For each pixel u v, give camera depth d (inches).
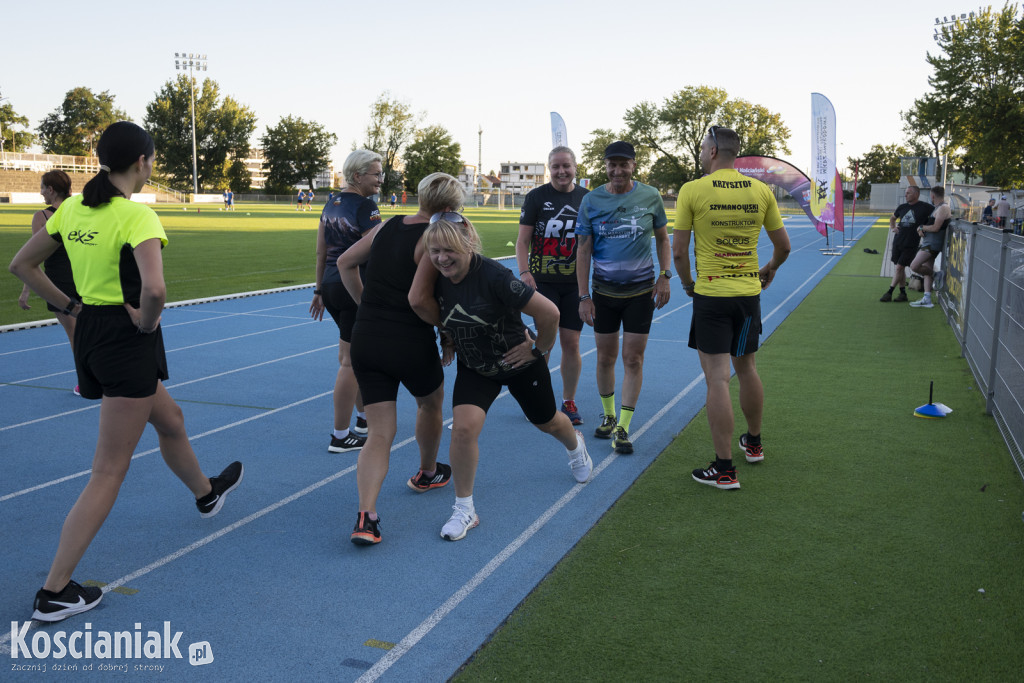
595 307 201.0
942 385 258.8
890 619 112.9
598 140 3782.0
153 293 112.7
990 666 100.9
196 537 143.7
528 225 214.8
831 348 327.3
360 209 180.9
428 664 102.9
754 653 104.3
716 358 166.7
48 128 4515.3
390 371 142.5
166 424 136.6
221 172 3705.7
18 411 227.9
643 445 200.8
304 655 105.1
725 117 3398.1
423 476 168.1
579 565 131.3
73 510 115.5
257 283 564.4
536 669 100.9
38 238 122.7
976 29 1694.1
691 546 138.5
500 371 143.4
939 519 149.4
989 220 1099.3
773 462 183.8
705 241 165.9
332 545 140.9
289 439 205.5
